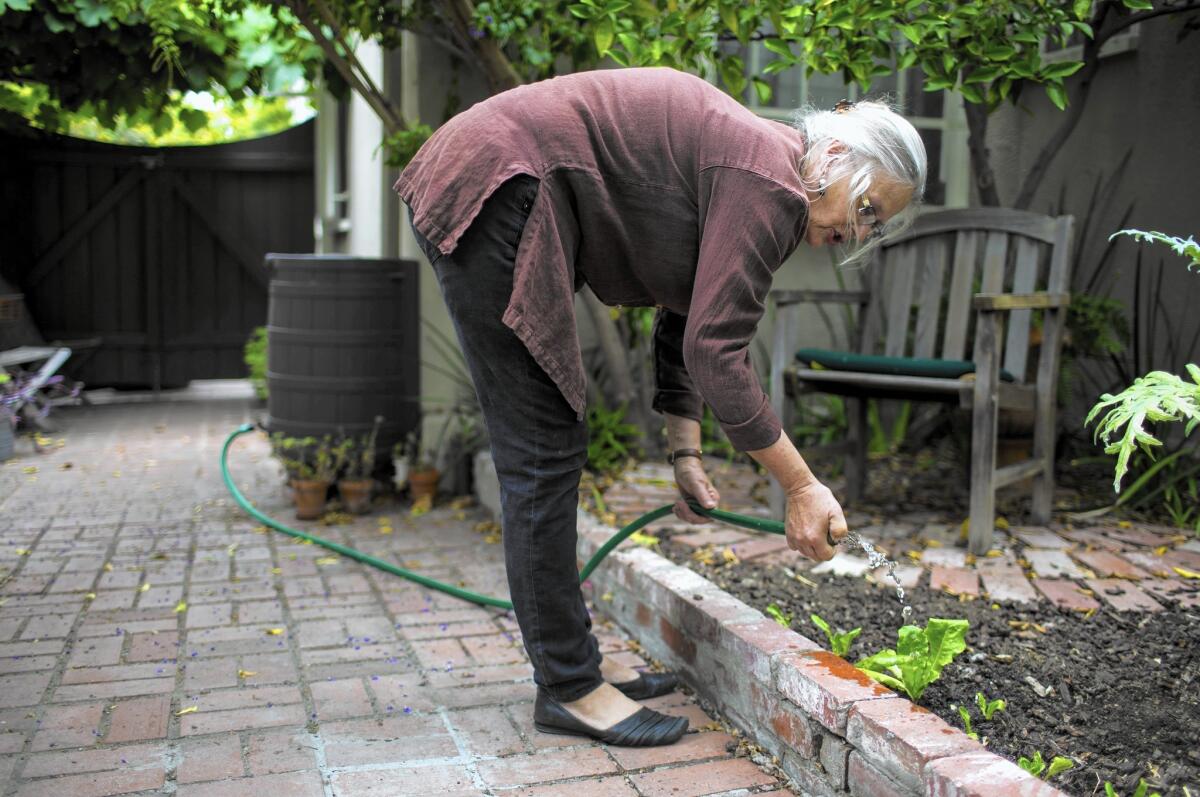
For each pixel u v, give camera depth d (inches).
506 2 137.4
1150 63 151.3
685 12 118.7
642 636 104.7
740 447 72.1
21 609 115.3
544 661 81.8
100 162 295.1
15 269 288.7
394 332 168.7
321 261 162.1
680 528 128.5
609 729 82.0
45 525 154.9
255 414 278.4
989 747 70.6
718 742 83.4
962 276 138.9
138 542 146.0
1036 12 118.3
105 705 88.9
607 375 180.9
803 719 75.0
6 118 209.2
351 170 255.3
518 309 71.0
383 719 87.1
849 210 70.4
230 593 122.6
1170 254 148.6
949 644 75.8
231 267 311.3
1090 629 92.4
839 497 146.8
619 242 73.0
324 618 113.9
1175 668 82.0
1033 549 117.4
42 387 251.3
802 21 118.7
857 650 88.4
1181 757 67.6
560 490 78.7
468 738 83.7
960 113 191.5
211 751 80.4
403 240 189.5
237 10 150.6
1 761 77.8
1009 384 123.2
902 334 144.5
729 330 68.6
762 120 72.9
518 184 70.6
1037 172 150.1
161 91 168.2
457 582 128.6
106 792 73.3
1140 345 153.9
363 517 163.0
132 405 293.6
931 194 193.5
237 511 166.1
